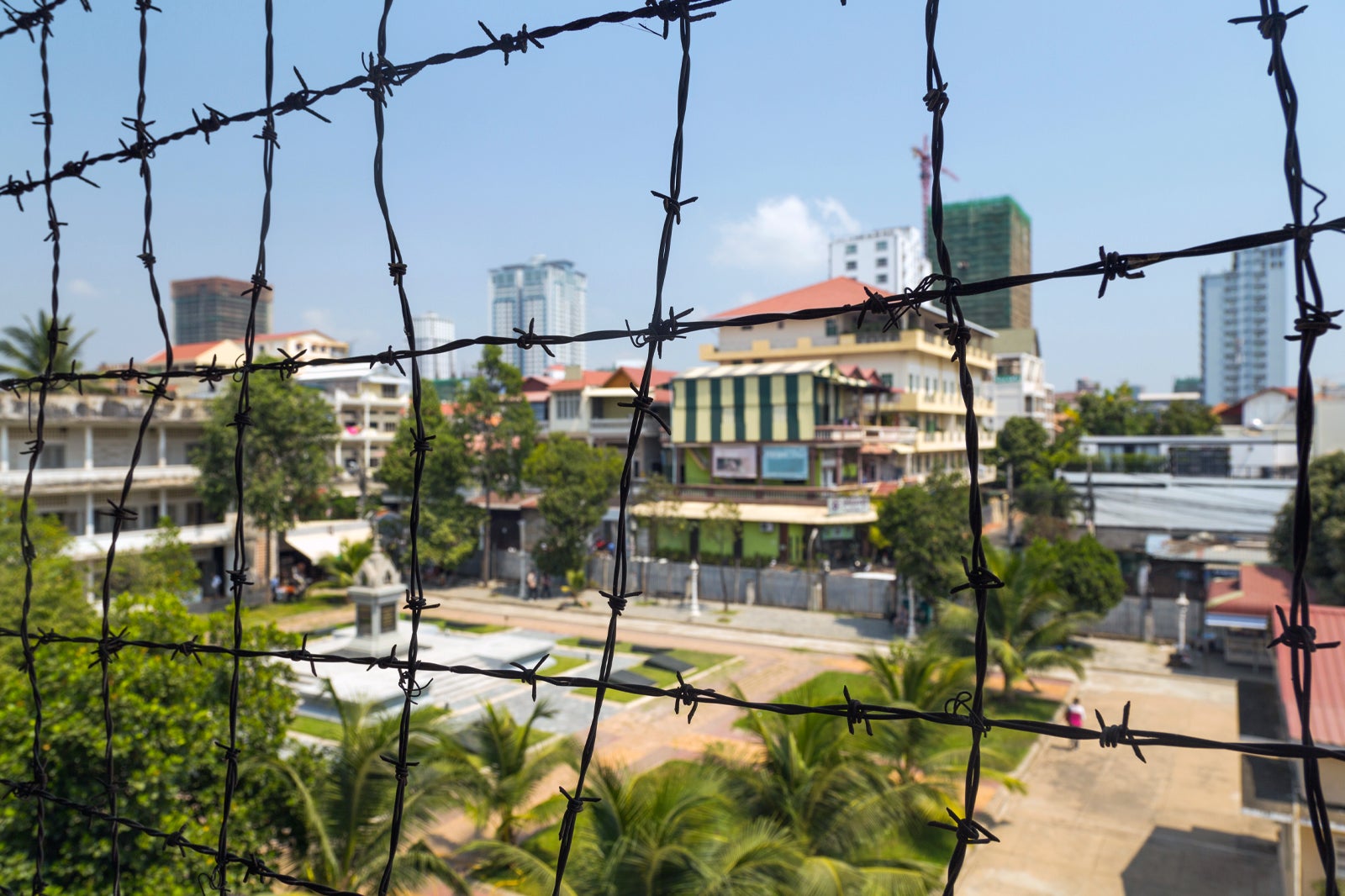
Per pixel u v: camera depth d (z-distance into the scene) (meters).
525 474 29.83
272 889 7.49
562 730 16.33
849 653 22.59
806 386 31.30
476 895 9.82
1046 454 42.53
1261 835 12.07
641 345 2.17
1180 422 48.38
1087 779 14.16
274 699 8.78
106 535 26.75
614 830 7.90
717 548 32.31
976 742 1.78
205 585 30.23
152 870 6.55
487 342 2.31
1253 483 29.48
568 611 28.38
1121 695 18.73
